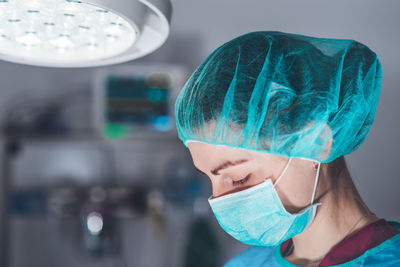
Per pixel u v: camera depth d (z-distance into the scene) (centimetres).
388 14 208
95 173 216
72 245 211
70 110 212
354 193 84
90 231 196
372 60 84
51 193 205
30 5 65
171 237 212
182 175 202
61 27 72
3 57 80
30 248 210
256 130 80
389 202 198
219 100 81
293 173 81
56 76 212
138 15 68
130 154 218
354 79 82
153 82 193
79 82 213
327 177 83
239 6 213
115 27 72
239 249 207
